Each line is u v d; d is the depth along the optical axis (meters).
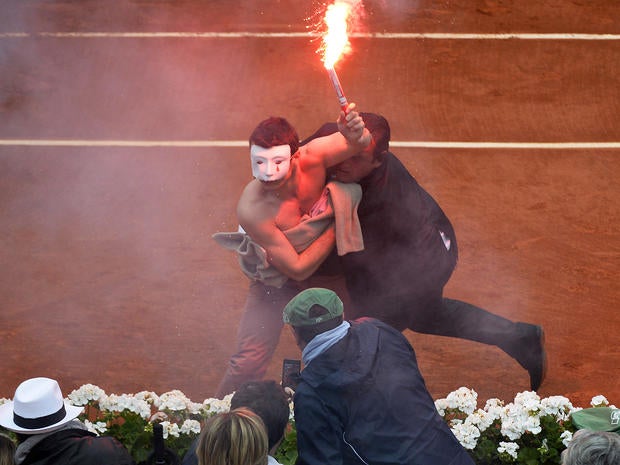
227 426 17.73
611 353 35.81
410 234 28.44
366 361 20.84
